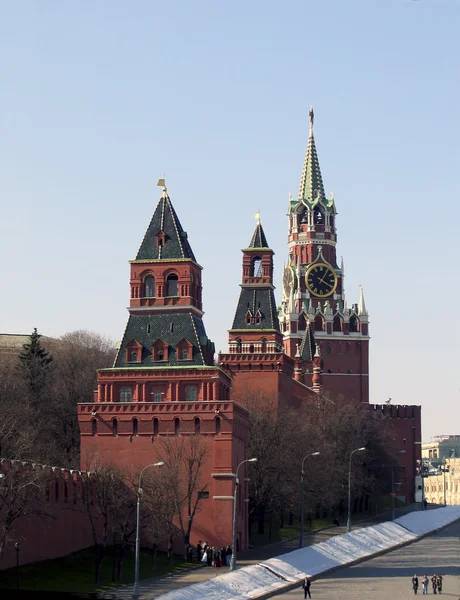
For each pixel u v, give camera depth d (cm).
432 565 16562
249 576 13762
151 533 14275
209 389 15588
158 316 16012
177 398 15612
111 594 11831
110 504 13488
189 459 15062
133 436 15362
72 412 18962
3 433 16075
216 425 15275
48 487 13288
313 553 16288
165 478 14675
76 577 12744
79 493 14138
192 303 16062
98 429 15438
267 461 17450
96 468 14175
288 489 17512
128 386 15788
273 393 19862
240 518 15750
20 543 12575
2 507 12012
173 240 16162
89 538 14400
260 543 17012
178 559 14788
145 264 16100
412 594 13538
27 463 12769
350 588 14075
